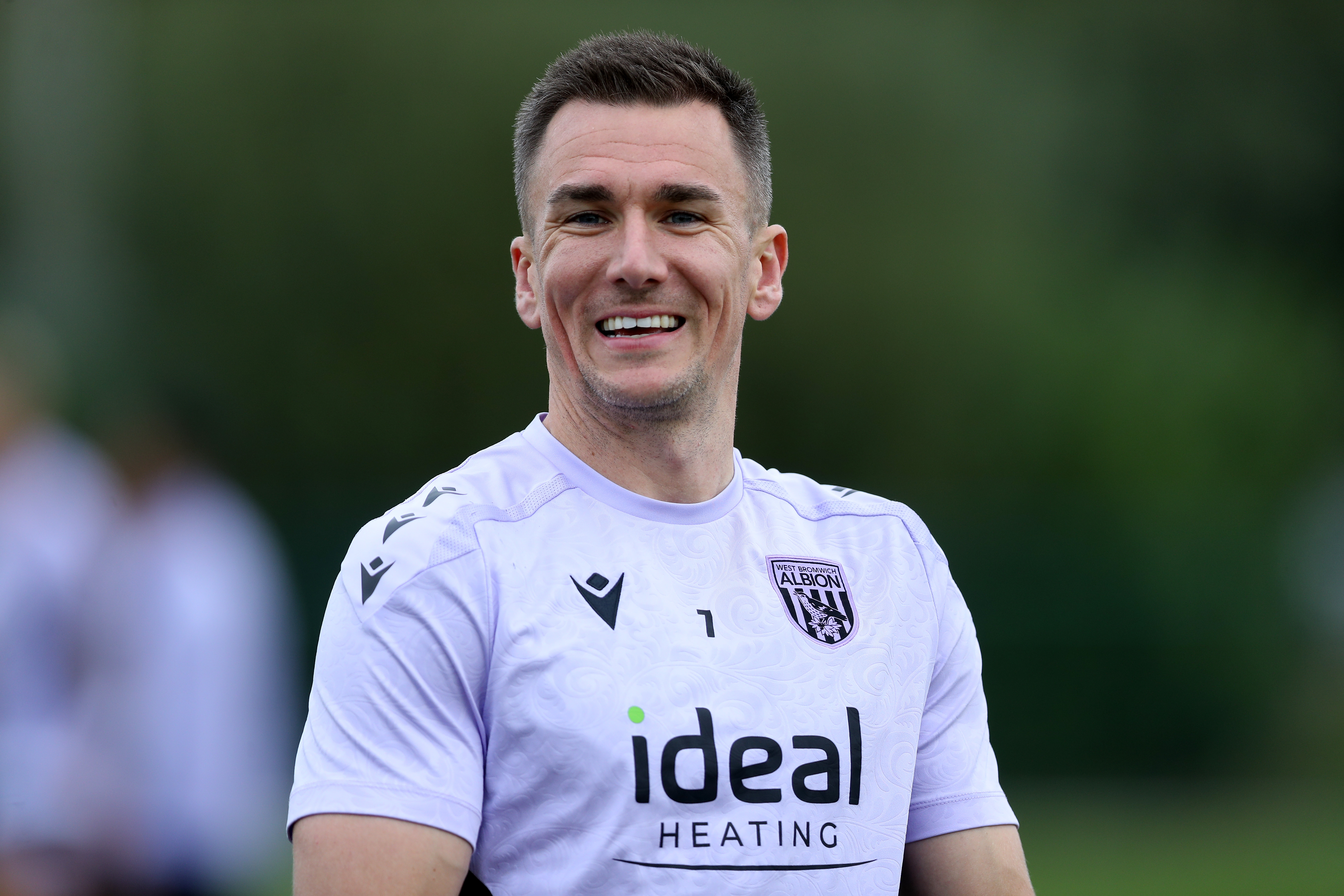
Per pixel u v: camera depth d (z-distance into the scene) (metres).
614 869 8.07
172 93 67.50
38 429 17.88
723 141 9.33
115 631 17.62
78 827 17.25
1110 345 69.25
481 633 8.37
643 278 8.91
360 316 68.12
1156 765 45.62
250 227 67.25
